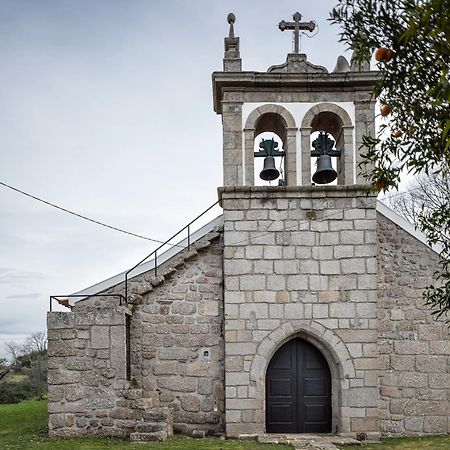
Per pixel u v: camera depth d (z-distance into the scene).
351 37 3.85
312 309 10.45
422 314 11.05
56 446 9.08
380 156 4.27
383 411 10.78
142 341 11.01
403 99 3.75
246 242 10.58
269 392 10.63
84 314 10.40
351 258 10.54
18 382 21.78
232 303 10.47
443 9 2.88
